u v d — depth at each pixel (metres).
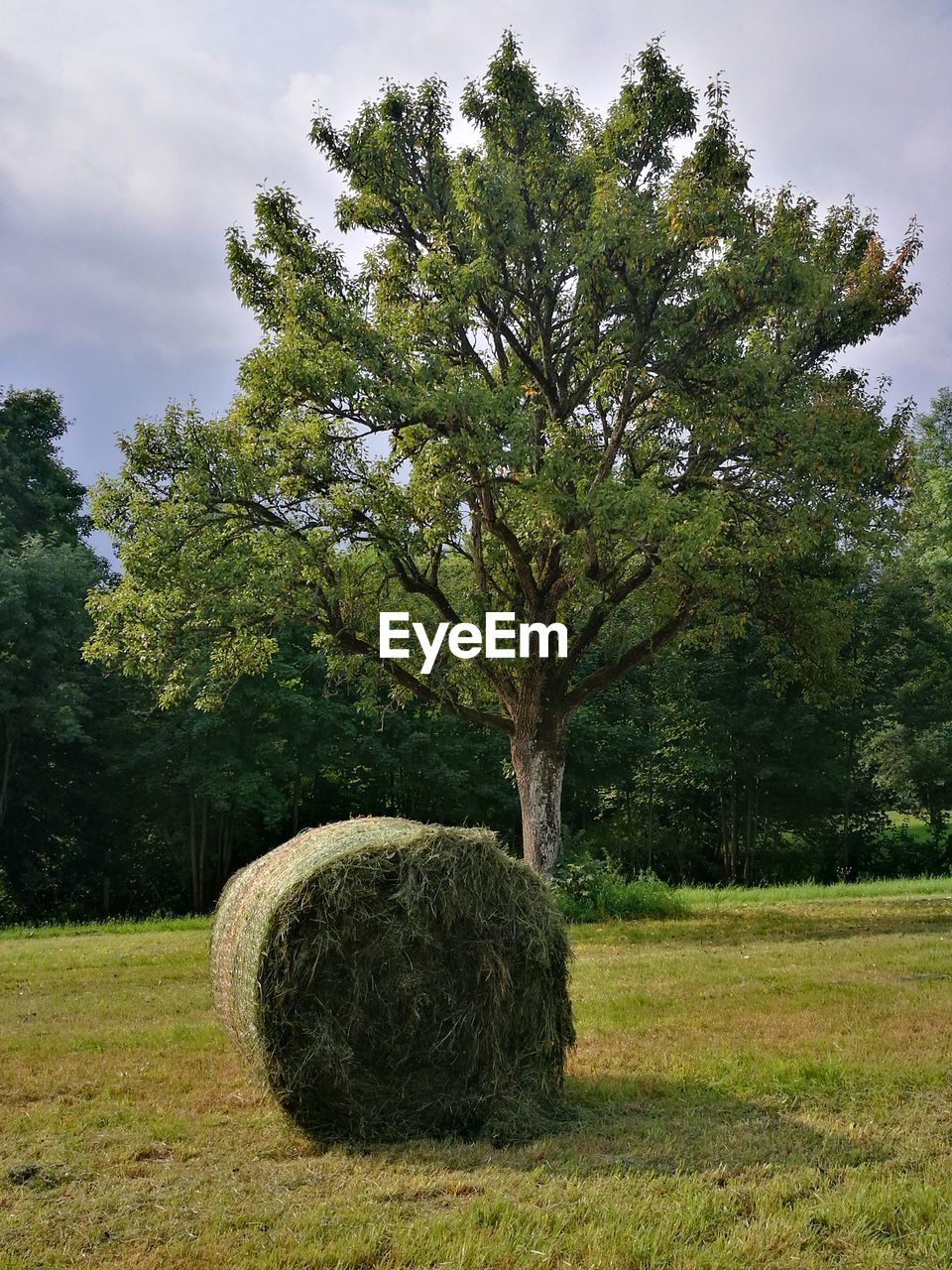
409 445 15.97
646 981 10.23
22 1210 4.48
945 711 32.12
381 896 5.89
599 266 15.20
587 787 34.59
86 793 31.48
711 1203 4.44
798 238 16.06
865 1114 5.64
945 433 31.00
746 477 16.59
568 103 17.95
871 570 32.91
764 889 22.08
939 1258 3.90
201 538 16.48
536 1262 3.92
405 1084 5.82
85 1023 8.77
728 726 32.94
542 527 16.23
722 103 15.39
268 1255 3.99
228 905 7.07
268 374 15.59
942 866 36.06
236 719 30.03
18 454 31.73
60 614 27.88
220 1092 6.46
